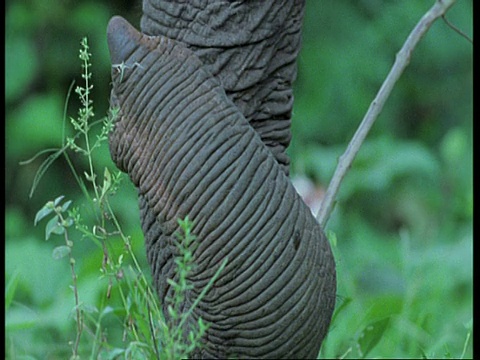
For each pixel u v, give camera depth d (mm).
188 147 5402
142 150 5492
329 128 16578
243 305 5449
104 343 6922
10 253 12562
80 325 6605
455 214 15383
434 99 17406
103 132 5656
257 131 5840
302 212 5492
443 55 17250
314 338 5586
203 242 5406
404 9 17000
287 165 5977
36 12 16078
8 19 16094
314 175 13758
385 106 17172
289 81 5879
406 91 17344
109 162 14711
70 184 15828
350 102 16688
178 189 5406
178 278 5762
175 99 5473
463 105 17406
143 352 6566
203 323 5602
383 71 16875
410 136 17469
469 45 17203
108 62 16047
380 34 16953
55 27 16203
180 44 5676
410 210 16203
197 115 5434
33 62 16031
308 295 5473
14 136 15906
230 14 5672
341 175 7086
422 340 9398
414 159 14992
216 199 5379
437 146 17531
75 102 16188
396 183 16375
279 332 5492
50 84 16250
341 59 16766
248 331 5500
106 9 16297
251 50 5719
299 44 5895
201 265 5441
